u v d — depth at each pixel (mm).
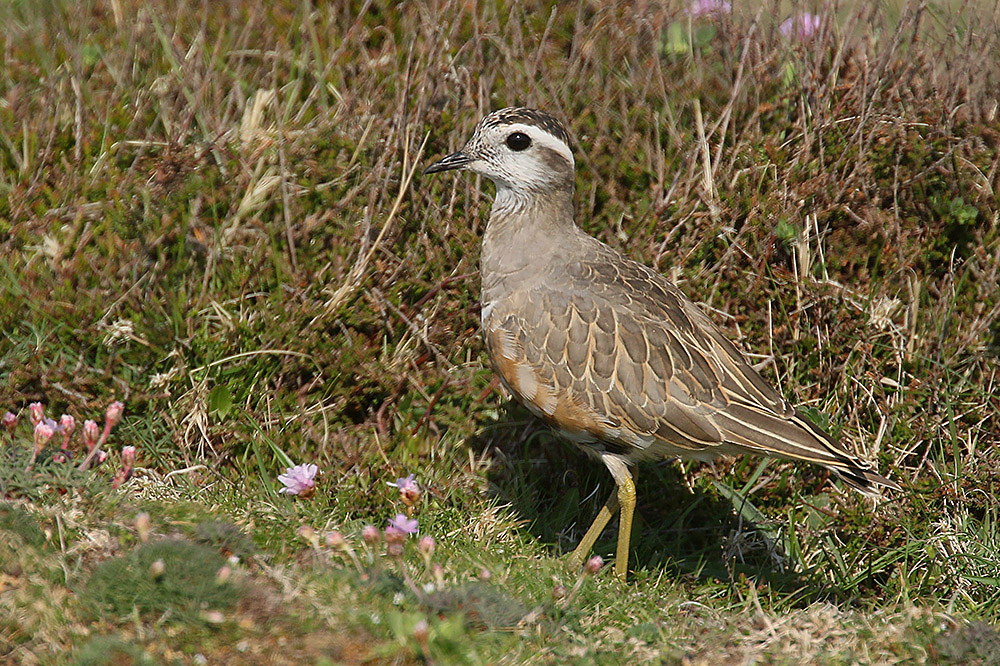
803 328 11203
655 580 9750
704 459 9812
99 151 11289
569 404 9562
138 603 7305
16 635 6836
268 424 10281
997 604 9812
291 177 11062
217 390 10156
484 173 10047
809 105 11719
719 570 10219
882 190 11617
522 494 10445
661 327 9555
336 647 7301
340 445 10398
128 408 10078
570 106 11758
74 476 8445
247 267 10664
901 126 11461
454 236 11117
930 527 10602
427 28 11719
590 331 9516
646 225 11242
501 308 9867
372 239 11094
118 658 6844
